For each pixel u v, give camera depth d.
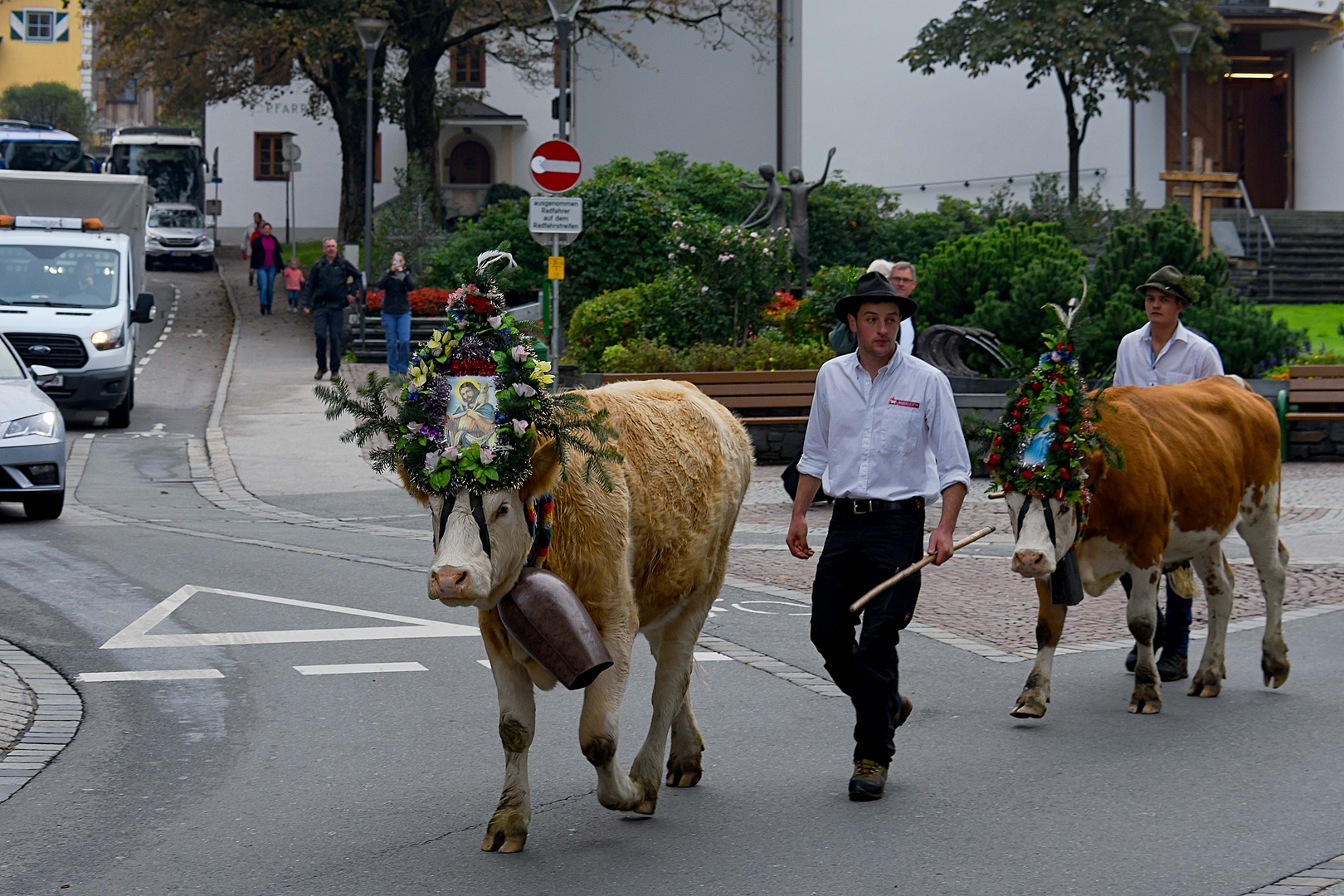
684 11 40.03
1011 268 20.16
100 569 11.05
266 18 37.69
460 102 55.53
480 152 58.75
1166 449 7.52
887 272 11.05
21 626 9.11
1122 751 6.81
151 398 24.25
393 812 5.90
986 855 5.41
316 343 27.06
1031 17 32.62
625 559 5.40
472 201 56.31
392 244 34.22
